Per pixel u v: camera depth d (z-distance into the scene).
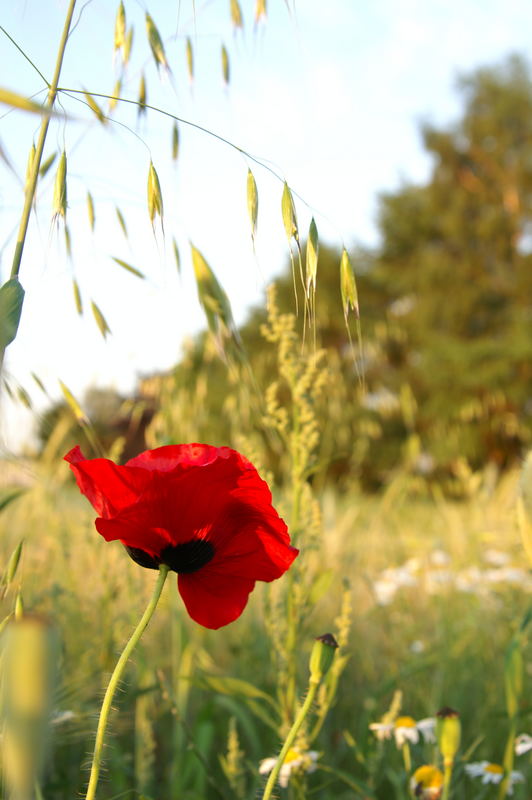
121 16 0.50
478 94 12.05
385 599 1.08
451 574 1.15
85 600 0.75
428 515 1.57
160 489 0.44
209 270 0.52
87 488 0.45
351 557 1.14
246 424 0.86
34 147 0.45
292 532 0.65
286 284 6.70
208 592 0.47
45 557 0.80
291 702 0.64
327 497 1.23
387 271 11.52
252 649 0.94
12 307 0.42
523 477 0.63
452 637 0.97
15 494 0.60
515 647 0.64
